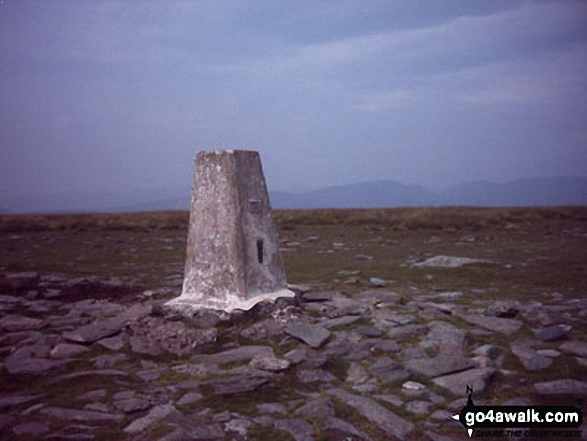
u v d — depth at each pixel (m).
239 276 4.12
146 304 4.51
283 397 2.89
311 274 6.67
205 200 4.33
